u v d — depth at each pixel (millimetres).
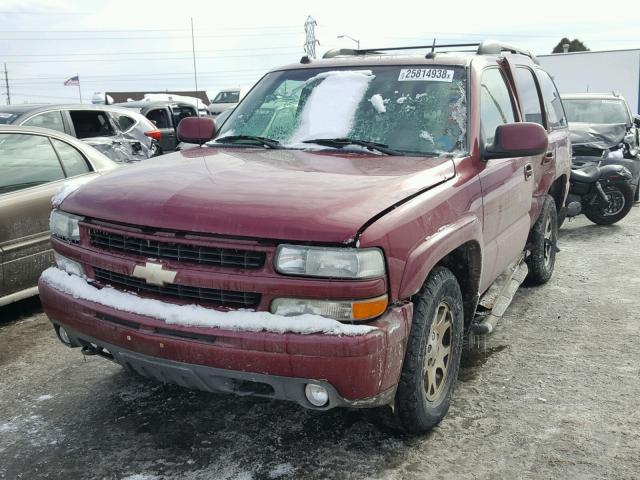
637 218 9438
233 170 3135
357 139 3629
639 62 20297
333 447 3107
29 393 3711
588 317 5023
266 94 4273
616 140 8898
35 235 4930
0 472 2922
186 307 2684
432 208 2963
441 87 3812
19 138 5070
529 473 2895
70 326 3072
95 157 5645
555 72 21812
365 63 4133
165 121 13383
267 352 2535
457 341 3385
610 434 3232
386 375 2646
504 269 4449
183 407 3527
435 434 3229
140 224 2787
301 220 2551
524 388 3768
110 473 2910
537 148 3504
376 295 2561
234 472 2910
